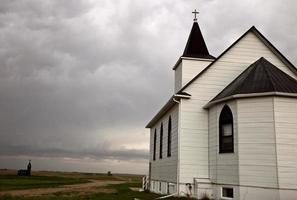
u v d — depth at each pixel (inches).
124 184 1640.0
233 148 687.1
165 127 982.4
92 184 1581.0
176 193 763.4
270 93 645.3
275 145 632.4
